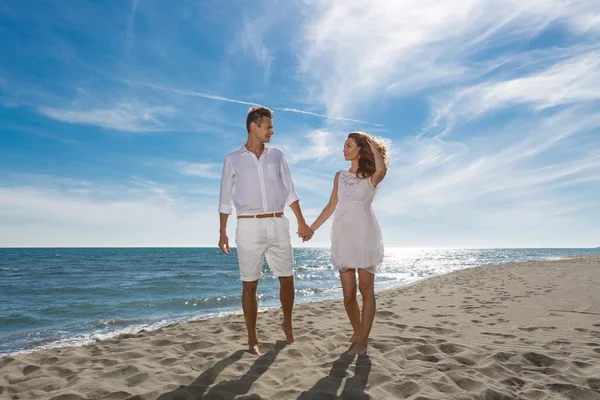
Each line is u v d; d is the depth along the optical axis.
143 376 2.62
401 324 4.43
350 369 2.67
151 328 6.34
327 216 3.43
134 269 28.42
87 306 9.19
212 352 3.22
